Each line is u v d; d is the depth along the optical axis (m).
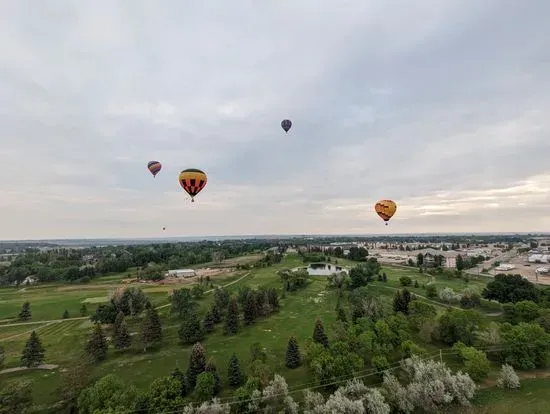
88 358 63.22
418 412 46.53
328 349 57.06
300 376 55.81
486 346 60.72
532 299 85.38
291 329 81.19
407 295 82.31
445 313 69.88
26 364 64.75
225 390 52.59
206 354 68.38
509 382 51.47
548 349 59.66
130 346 75.06
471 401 48.31
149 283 148.62
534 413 45.12
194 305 98.38
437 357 60.53
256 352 59.31
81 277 164.25
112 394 45.69
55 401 51.66
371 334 59.66
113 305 94.94
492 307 88.75
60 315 104.44
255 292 103.69
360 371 54.69
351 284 112.75
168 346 74.88
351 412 41.97
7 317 103.69
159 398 45.53
